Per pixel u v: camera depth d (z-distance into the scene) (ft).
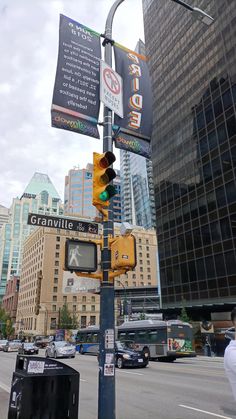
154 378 47.29
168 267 145.79
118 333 97.40
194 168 138.21
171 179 153.17
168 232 149.48
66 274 19.04
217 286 117.08
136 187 529.04
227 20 131.44
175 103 159.12
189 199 138.51
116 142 23.75
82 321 340.18
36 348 114.11
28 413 15.74
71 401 16.71
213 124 131.03
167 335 81.97
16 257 570.05
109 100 22.85
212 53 137.59
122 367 63.16
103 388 17.20
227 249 114.83
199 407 28.53
